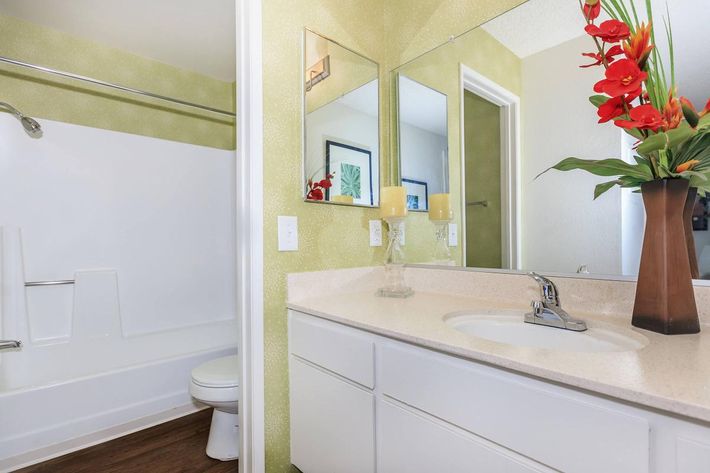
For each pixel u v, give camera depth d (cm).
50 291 224
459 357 83
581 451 63
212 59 278
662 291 83
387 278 158
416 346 92
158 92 277
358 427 109
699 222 90
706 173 85
